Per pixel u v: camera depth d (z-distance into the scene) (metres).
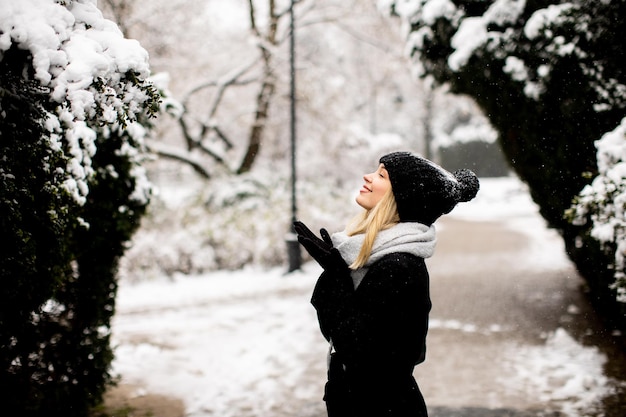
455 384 5.23
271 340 6.95
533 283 9.43
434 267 11.44
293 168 11.45
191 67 16.80
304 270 11.88
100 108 2.55
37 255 3.27
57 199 3.04
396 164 2.29
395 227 2.25
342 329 2.08
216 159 17.11
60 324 4.27
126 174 4.62
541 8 6.17
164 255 11.56
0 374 3.54
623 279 4.21
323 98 18.12
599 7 5.45
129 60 2.56
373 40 19.39
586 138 5.69
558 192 6.21
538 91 5.99
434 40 7.25
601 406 4.61
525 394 4.93
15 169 2.70
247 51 18.14
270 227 12.49
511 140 7.15
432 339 6.70
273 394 5.20
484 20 6.55
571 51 5.58
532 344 6.34
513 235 16.31
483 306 8.09
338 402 2.22
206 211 14.02
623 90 5.42
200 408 4.89
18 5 2.41
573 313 7.39
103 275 4.63
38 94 2.49
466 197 2.44
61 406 4.15
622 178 4.18
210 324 7.82
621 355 5.75
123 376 5.74
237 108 18.69
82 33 2.60
